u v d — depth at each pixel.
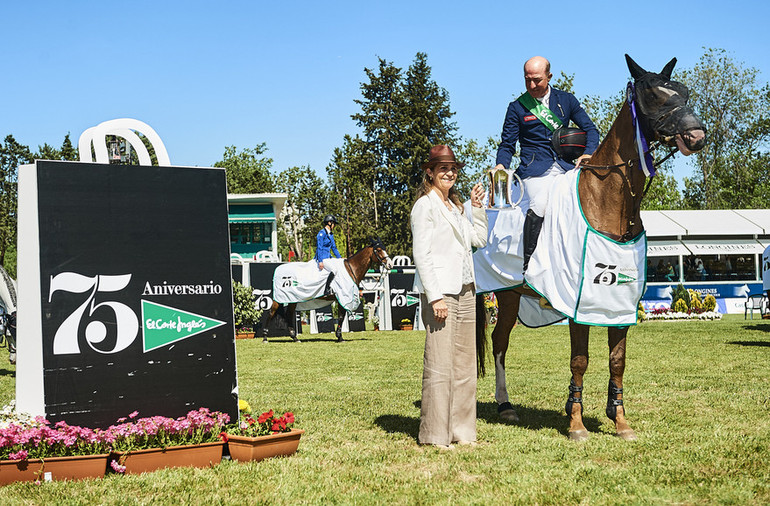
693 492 3.86
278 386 8.61
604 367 10.20
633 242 5.20
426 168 5.35
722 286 30.98
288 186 61.16
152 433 4.54
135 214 4.99
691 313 24.20
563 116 6.18
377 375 9.72
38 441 4.28
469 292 5.33
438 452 4.94
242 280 20.39
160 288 4.98
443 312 5.06
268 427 4.91
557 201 5.47
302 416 6.43
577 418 5.39
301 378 9.46
